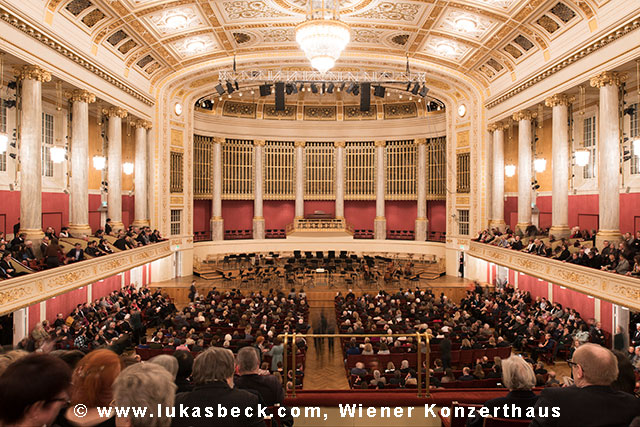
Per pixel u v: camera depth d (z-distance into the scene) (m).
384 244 32.09
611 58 13.78
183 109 26.88
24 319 14.43
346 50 21.80
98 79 17.84
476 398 6.25
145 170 23.67
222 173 32.28
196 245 29.30
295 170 33.53
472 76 23.92
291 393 6.43
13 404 1.84
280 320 16.92
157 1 16.02
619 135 15.50
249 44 21.06
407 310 18.28
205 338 14.03
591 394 2.81
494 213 23.84
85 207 17.12
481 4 16.20
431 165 31.95
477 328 15.70
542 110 20.02
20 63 13.08
